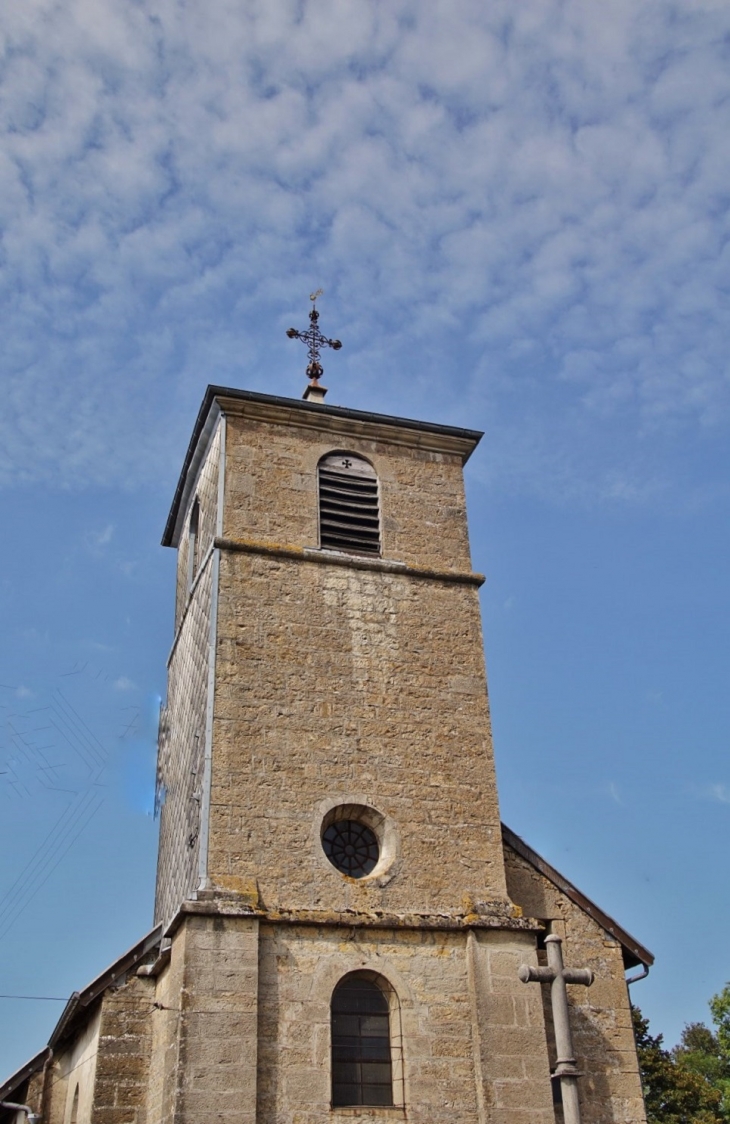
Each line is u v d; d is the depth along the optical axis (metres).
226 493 18.03
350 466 19.25
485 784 16.88
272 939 14.48
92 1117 14.48
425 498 19.39
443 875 15.87
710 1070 61.62
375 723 16.75
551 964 12.59
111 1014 15.18
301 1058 13.83
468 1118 14.15
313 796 15.82
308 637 17.12
